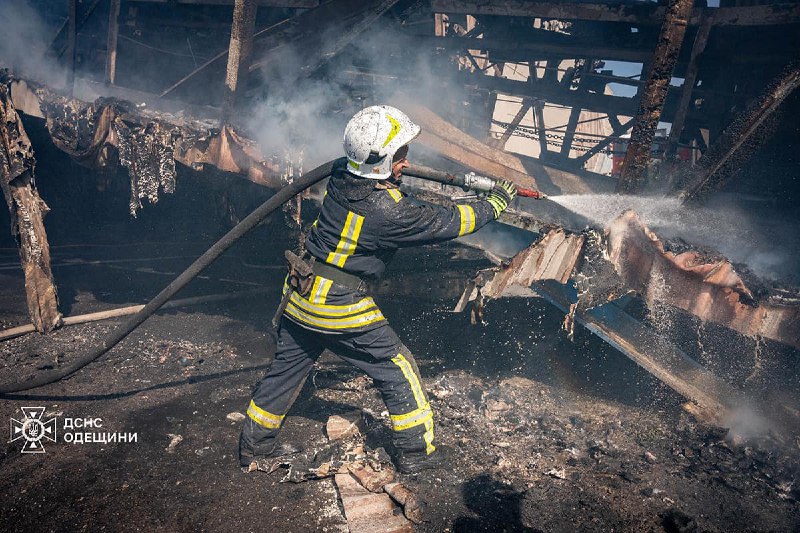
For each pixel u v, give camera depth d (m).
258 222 2.44
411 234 2.15
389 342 2.34
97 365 3.45
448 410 3.07
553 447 2.78
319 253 2.26
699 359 3.21
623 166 3.51
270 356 3.75
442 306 4.68
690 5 3.09
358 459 2.55
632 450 2.79
